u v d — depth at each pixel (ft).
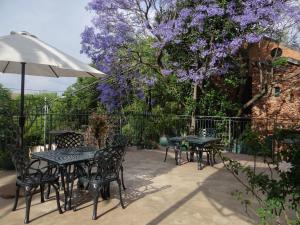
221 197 18.42
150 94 49.83
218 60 42.68
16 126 24.97
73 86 60.54
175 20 41.19
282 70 44.39
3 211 15.30
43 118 33.24
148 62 47.93
